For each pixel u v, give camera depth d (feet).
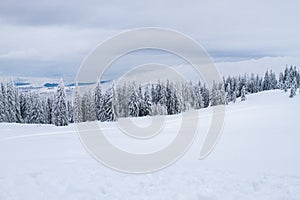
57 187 21.16
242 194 19.71
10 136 86.43
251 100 201.87
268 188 20.95
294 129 70.54
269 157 36.45
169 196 19.40
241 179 23.25
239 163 32.48
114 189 20.86
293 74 234.17
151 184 22.11
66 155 42.91
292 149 42.42
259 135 61.93
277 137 57.21
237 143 51.62
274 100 189.37
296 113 117.70
